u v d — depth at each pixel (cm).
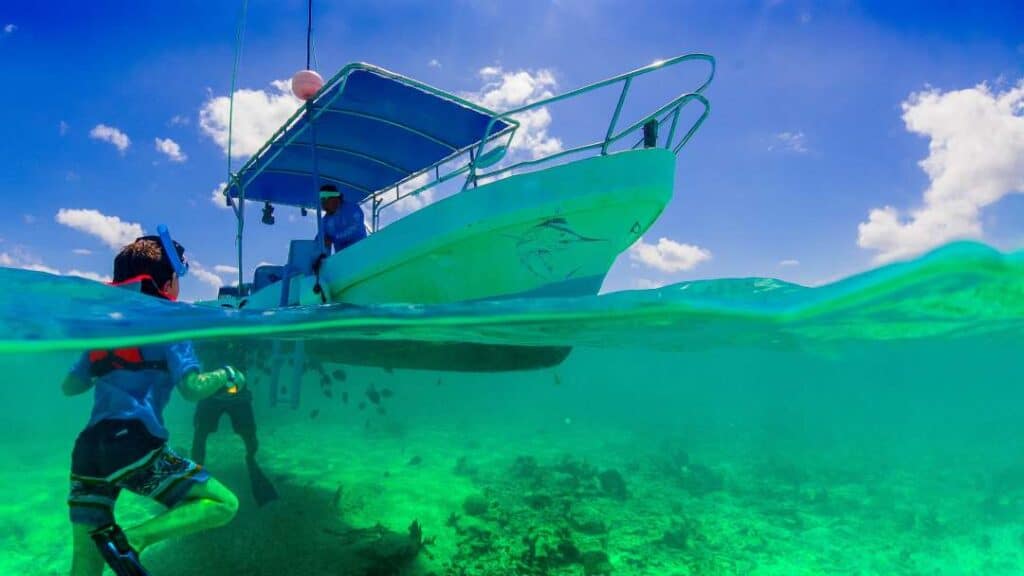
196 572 440
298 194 1054
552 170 562
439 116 729
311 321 471
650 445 1434
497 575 469
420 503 679
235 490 680
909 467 1237
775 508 762
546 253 587
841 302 419
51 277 412
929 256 326
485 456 1104
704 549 573
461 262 593
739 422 2505
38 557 508
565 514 656
